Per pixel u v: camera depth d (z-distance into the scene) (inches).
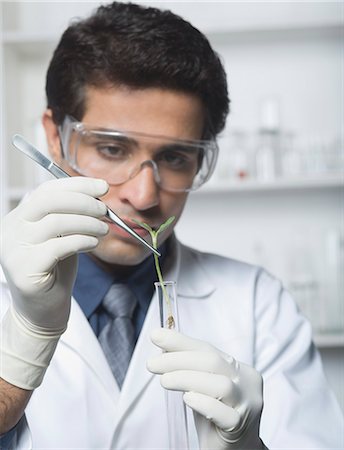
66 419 55.1
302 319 66.1
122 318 59.0
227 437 44.4
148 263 60.6
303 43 119.7
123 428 55.1
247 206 120.0
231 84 120.0
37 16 124.1
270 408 57.2
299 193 119.3
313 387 60.9
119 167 52.1
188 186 54.9
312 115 120.0
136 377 55.7
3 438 46.3
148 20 52.7
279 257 119.1
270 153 112.0
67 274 45.4
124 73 50.8
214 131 59.1
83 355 56.2
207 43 55.6
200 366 43.0
